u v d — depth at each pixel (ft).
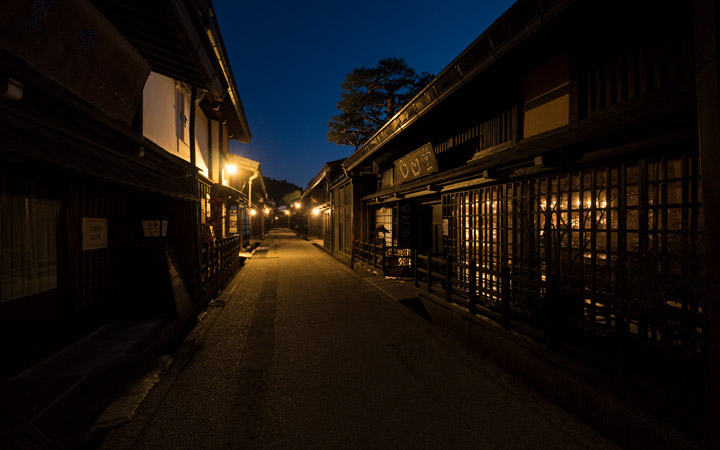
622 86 11.96
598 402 10.03
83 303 15.06
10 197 11.00
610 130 10.35
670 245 9.27
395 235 34.91
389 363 14.75
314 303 25.57
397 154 34.68
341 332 18.88
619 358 9.56
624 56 11.94
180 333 18.92
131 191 18.86
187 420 10.34
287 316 22.08
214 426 10.07
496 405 11.35
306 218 135.64
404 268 33.42
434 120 25.12
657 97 10.61
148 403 11.01
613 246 11.71
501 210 17.35
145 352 13.96
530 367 13.03
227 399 11.62
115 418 9.71
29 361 11.73
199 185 28.96
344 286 32.24
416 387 12.60
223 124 43.57
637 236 10.89
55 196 13.12
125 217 18.43
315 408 11.13
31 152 8.33
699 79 5.82
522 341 13.53
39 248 12.26
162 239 19.47
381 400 11.68
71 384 10.57
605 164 11.65
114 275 17.47
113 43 11.69
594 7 11.41
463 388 12.51
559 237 12.26
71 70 10.34
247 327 19.72
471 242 20.07
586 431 9.80
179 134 27.37
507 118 18.20
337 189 57.16
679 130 9.11
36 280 12.11
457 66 18.17
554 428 10.05
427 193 26.35
